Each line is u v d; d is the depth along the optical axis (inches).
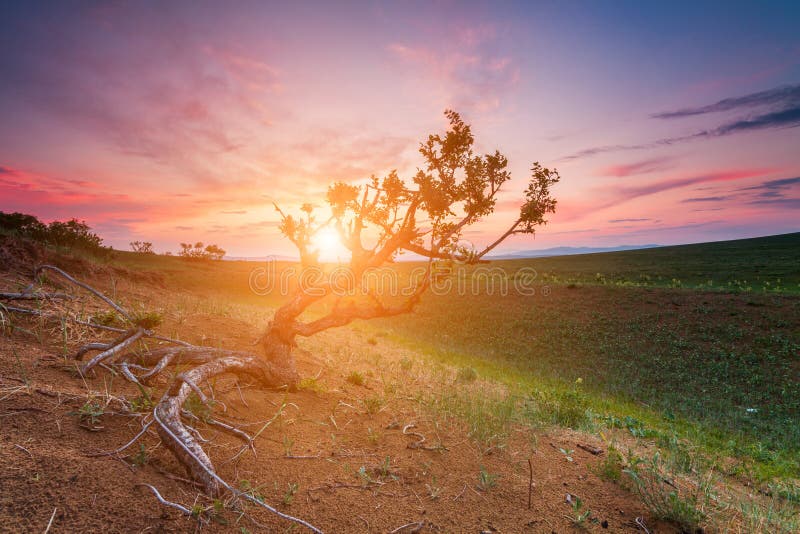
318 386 190.1
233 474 93.1
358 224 197.9
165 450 91.9
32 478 67.7
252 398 149.0
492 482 118.2
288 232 195.8
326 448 121.5
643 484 131.8
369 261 194.5
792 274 1589.6
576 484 128.6
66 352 133.7
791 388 554.9
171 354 138.8
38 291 175.2
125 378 126.6
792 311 817.5
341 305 197.2
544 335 888.9
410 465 120.7
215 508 74.4
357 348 409.7
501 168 191.2
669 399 522.3
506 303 1197.1
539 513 106.6
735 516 123.1
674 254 2792.8
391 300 1293.1
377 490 102.0
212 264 2257.6
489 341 869.8
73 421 90.0
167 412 93.7
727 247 2854.3
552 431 196.9
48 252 348.2
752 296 943.0
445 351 681.6
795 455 313.7
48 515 61.4
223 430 114.0
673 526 110.0
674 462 173.6
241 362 150.0
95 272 370.0
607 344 789.9
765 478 199.3
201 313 302.0
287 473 100.4
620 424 279.0
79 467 74.7
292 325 191.2
